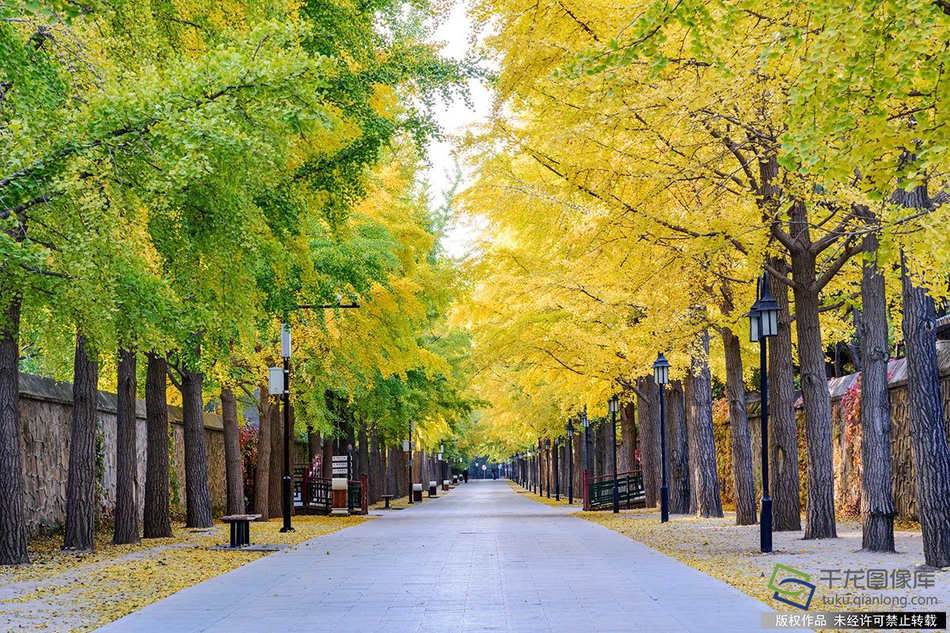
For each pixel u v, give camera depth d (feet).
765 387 51.85
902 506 73.26
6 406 50.11
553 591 36.81
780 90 36.04
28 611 33.68
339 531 77.97
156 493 70.90
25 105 33.30
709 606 32.40
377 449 166.50
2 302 39.73
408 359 86.22
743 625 28.48
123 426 65.26
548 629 28.14
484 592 36.83
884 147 25.59
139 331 39.91
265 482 97.76
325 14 49.98
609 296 70.59
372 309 77.51
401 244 78.38
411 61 54.95
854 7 23.44
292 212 48.01
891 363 79.00
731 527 72.49
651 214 50.62
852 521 76.69
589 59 28.07
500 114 57.00
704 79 40.32
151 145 34.47
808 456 59.36
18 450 50.78
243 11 45.78
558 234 62.64
